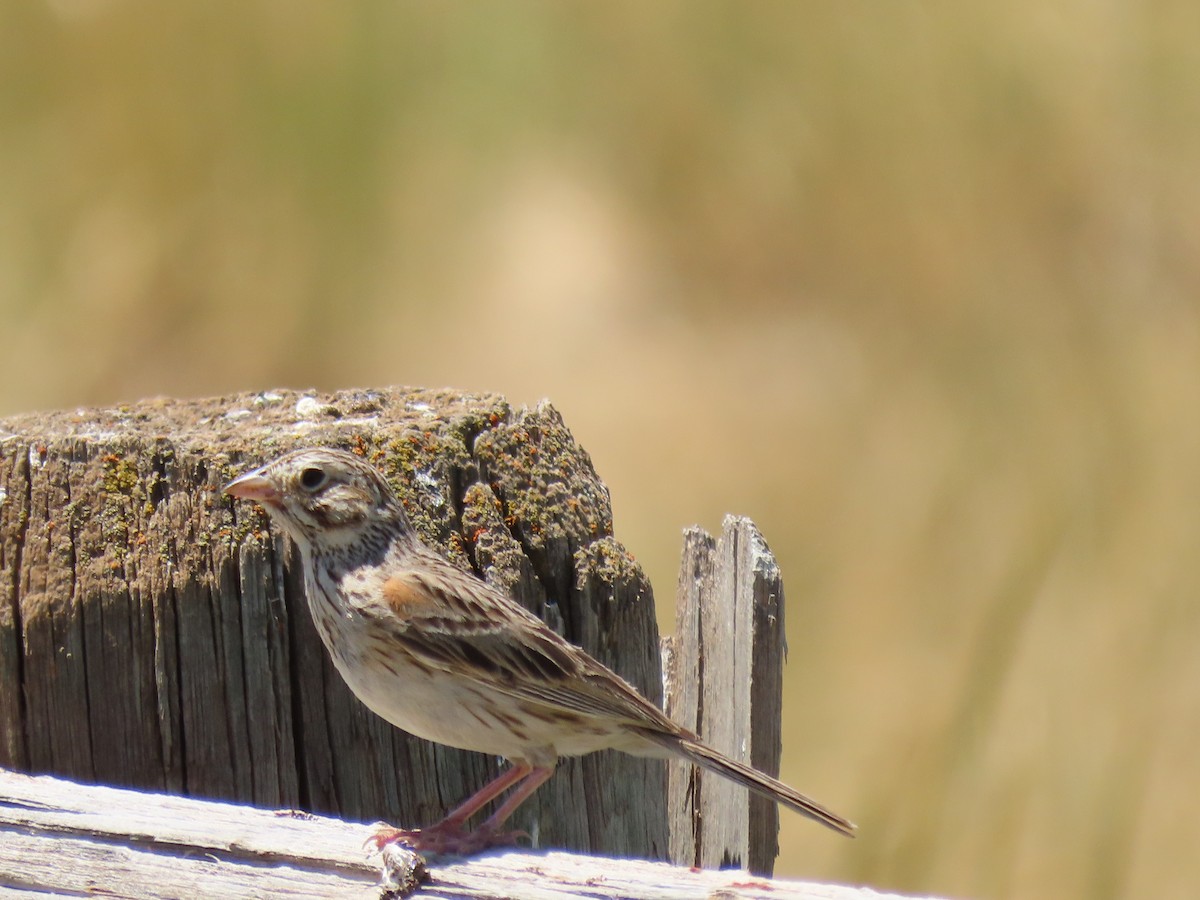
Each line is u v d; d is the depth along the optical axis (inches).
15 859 199.0
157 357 640.4
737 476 603.5
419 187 676.1
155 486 245.3
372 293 662.5
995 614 402.3
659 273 703.1
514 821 259.8
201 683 242.7
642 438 625.6
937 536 521.3
